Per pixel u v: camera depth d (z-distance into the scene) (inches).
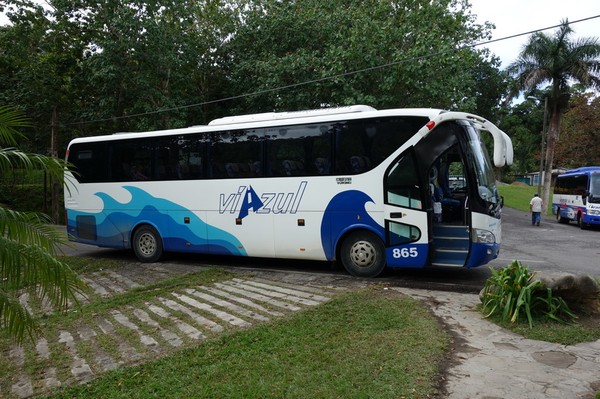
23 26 775.1
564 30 1048.2
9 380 180.1
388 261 326.3
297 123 358.9
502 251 515.8
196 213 403.5
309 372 169.9
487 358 184.2
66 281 154.7
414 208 316.8
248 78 810.8
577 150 1411.2
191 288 317.4
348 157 338.6
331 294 287.7
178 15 757.3
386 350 188.5
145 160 428.8
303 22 734.5
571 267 402.9
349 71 660.7
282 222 364.2
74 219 465.7
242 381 164.2
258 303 271.9
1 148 154.8
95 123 852.6
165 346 207.2
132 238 440.5
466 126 321.1
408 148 320.2
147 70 725.3
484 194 311.9
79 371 184.5
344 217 339.9
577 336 205.0
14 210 152.3
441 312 244.7
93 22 756.0
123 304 283.1
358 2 780.6
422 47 624.1
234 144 386.3
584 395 153.2
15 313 152.2
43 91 803.4
